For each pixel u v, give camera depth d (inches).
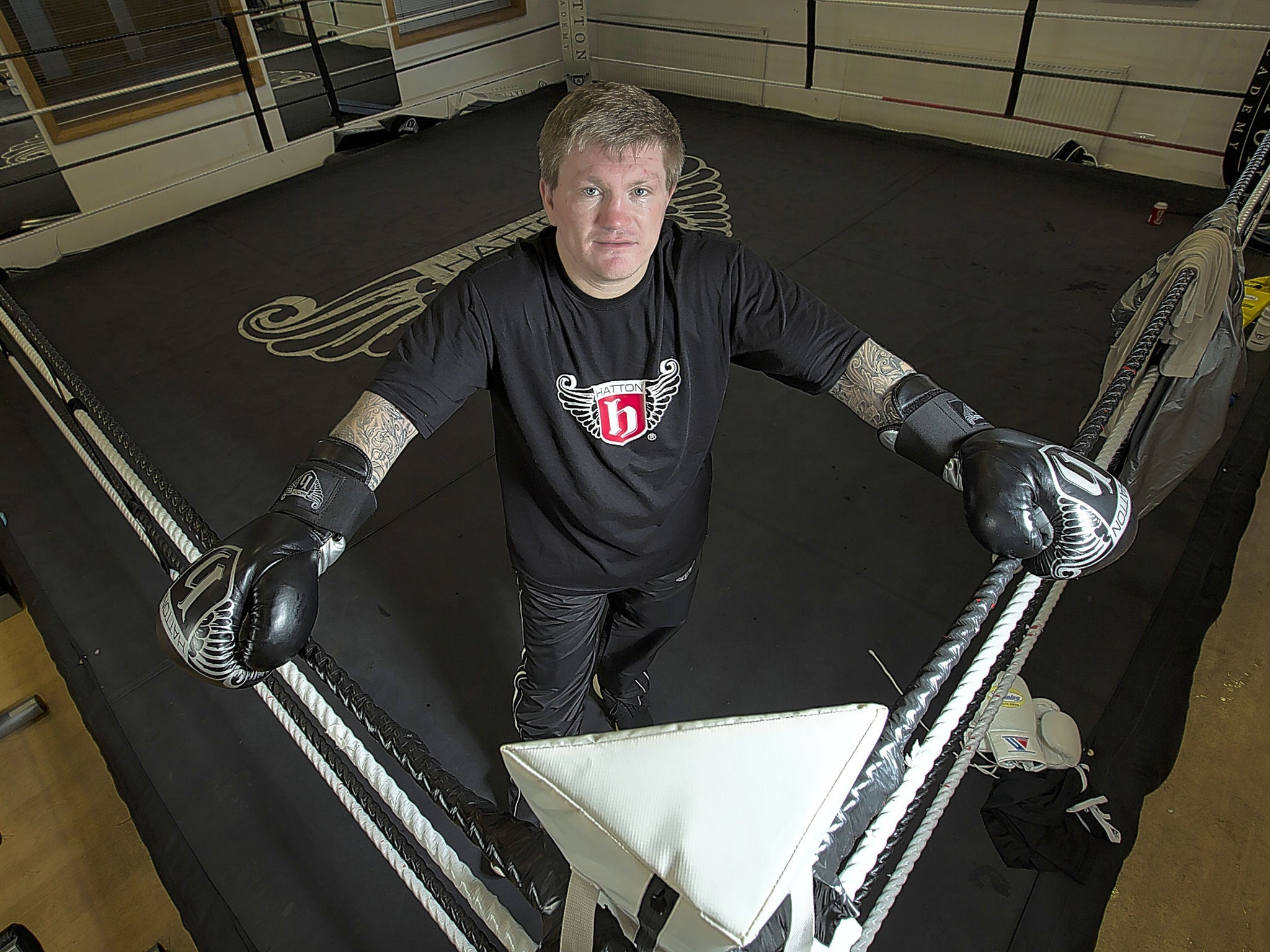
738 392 113.9
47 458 110.3
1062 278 136.2
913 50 187.9
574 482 41.8
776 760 15.8
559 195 33.3
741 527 92.6
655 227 34.2
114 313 144.5
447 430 110.5
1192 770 69.5
